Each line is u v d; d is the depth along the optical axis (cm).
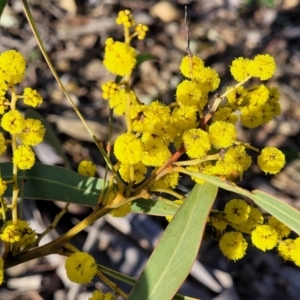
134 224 26
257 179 31
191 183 29
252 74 12
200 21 40
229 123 12
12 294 24
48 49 36
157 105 12
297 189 30
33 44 35
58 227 26
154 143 12
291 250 14
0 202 15
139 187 13
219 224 14
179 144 13
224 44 39
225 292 25
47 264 25
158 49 38
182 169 13
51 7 38
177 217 13
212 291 25
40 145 28
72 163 29
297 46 40
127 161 12
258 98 14
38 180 17
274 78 37
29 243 14
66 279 25
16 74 12
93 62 36
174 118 13
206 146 12
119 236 26
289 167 32
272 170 13
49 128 20
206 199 13
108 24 38
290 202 30
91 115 32
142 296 13
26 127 12
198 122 13
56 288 25
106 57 10
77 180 17
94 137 13
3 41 35
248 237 17
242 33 40
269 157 13
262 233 13
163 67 36
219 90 35
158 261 13
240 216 13
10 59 12
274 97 14
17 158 13
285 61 38
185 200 13
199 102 13
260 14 42
